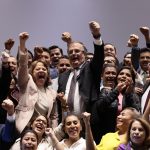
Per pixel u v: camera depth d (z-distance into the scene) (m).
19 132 6.11
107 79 6.50
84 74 6.34
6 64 6.17
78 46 6.44
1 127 6.12
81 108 6.25
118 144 5.79
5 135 6.04
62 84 6.45
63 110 6.24
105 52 7.43
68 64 7.18
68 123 6.02
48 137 6.11
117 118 6.00
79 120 6.05
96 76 6.29
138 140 5.56
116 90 6.16
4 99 6.21
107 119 6.22
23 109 6.21
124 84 6.16
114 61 7.16
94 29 6.17
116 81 6.48
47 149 6.03
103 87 6.46
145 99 6.31
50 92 6.41
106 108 6.18
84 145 5.96
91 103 6.26
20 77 6.23
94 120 6.21
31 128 6.12
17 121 6.16
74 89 6.34
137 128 5.58
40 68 6.36
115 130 6.21
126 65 7.20
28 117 6.16
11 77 6.27
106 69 6.52
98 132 6.25
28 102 6.22
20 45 6.19
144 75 6.93
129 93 6.30
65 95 6.37
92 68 6.31
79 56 6.42
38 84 6.36
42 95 6.32
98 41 6.21
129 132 5.65
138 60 6.88
